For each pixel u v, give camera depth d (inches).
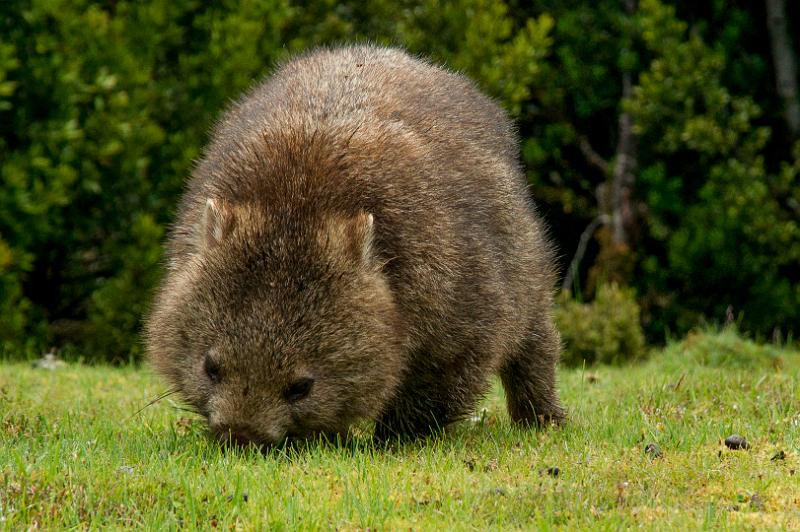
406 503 419.8
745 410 599.5
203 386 487.8
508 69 1036.5
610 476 457.1
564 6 1224.2
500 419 643.5
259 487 431.2
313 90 548.1
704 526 394.0
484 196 551.5
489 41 1035.3
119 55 939.3
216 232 493.4
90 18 929.5
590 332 984.3
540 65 1213.7
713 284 1157.7
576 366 981.2
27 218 898.7
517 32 1232.8
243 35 962.1
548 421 631.2
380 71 568.4
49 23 932.0
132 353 928.3
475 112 589.3
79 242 990.4
